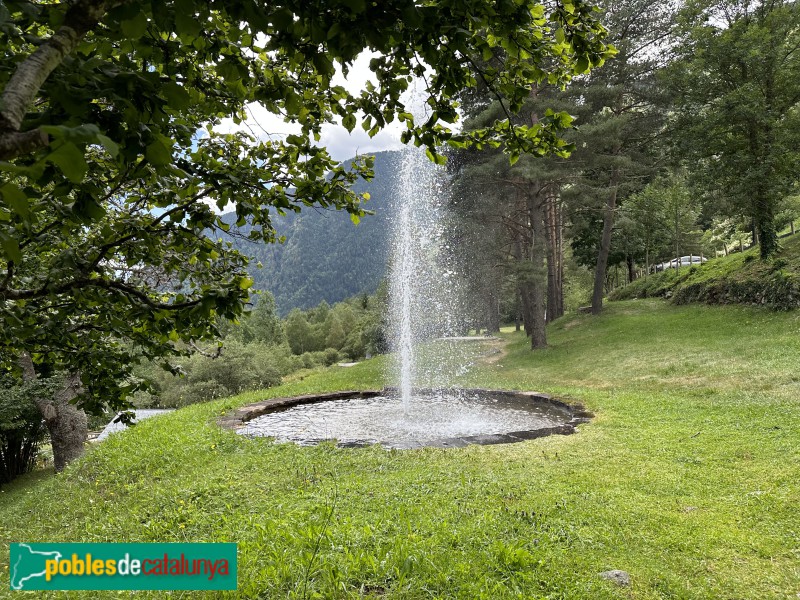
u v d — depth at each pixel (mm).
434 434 7324
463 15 1389
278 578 2811
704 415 7453
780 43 15086
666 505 4172
